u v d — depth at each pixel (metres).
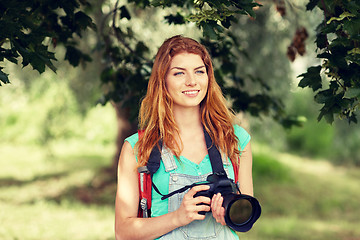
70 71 11.97
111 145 19.64
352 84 2.61
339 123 13.44
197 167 2.29
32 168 14.83
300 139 21.25
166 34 8.39
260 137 15.02
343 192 13.77
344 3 2.66
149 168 2.25
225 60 4.55
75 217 9.22
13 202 10.65
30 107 19.06
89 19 3.68
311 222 10.45
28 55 2.71
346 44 2.61
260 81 5.05
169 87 2.31
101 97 4.59
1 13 2.82
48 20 3.81
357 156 18.42
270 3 8.38
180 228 2.23
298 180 14.27
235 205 2.09
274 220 10.32
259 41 10.05
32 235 7.43
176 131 2.33
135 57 4.57
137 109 4.21
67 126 17.39
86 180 12.54
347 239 8.78
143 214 2.30
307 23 8.06
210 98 2.40
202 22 2.57
